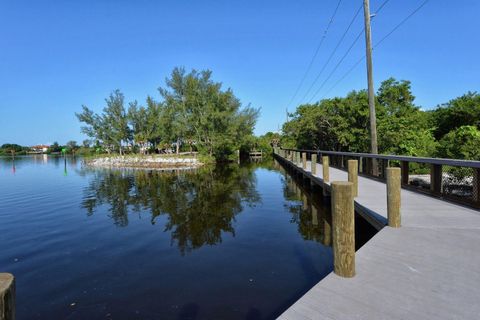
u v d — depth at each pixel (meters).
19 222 10.10
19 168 38.91
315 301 2.92
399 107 19.17
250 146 53.56
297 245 7.15
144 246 7.44
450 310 2.71
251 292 4.94
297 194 14.29
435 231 4.89
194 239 7.88
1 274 1.60
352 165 8.09
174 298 4.84
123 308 4.61
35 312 4.57
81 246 7.57
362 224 8.05
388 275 3.40
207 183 19.05
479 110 18.86
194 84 39.19
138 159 42.41
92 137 54.59
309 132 25.55
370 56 12.92
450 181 9.68
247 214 10.45
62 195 15.65
